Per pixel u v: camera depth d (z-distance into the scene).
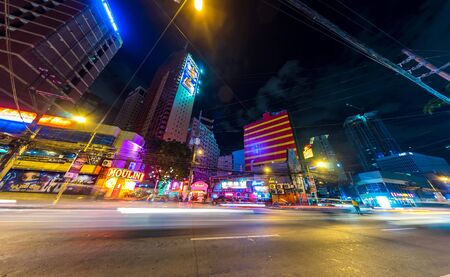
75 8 40.69
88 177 24.45
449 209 30.47
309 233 7.37
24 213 9.23
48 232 5.71
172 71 105.81
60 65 36.41
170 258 4.09
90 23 43.41
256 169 38.41
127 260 3.87
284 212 17.28
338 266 3.98
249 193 35.50
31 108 28.86
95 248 4.50
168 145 34.97
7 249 4.09
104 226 7.07
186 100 100.31
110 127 28.66
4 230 5.62
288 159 37.19
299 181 35.72
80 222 7.64
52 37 35.16
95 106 57.38
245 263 3.95
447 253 5.22
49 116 25.77
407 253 5.10
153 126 88.62
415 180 42.38
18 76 29.48
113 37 51.56
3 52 29.52
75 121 26.73
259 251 4.79
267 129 66.38
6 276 2.96
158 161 28.89
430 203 38.12
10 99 27.62
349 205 36.22
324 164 44.38
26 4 34.91
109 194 25.45
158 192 34.94
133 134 30.64
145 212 12.58
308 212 18.16
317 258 4.41
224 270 3.57
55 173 22.64
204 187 37.56
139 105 117.94
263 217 12.37
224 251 4.70
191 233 6.58
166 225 7.91
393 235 7.61
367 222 11.53
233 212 15.14
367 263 4.22
